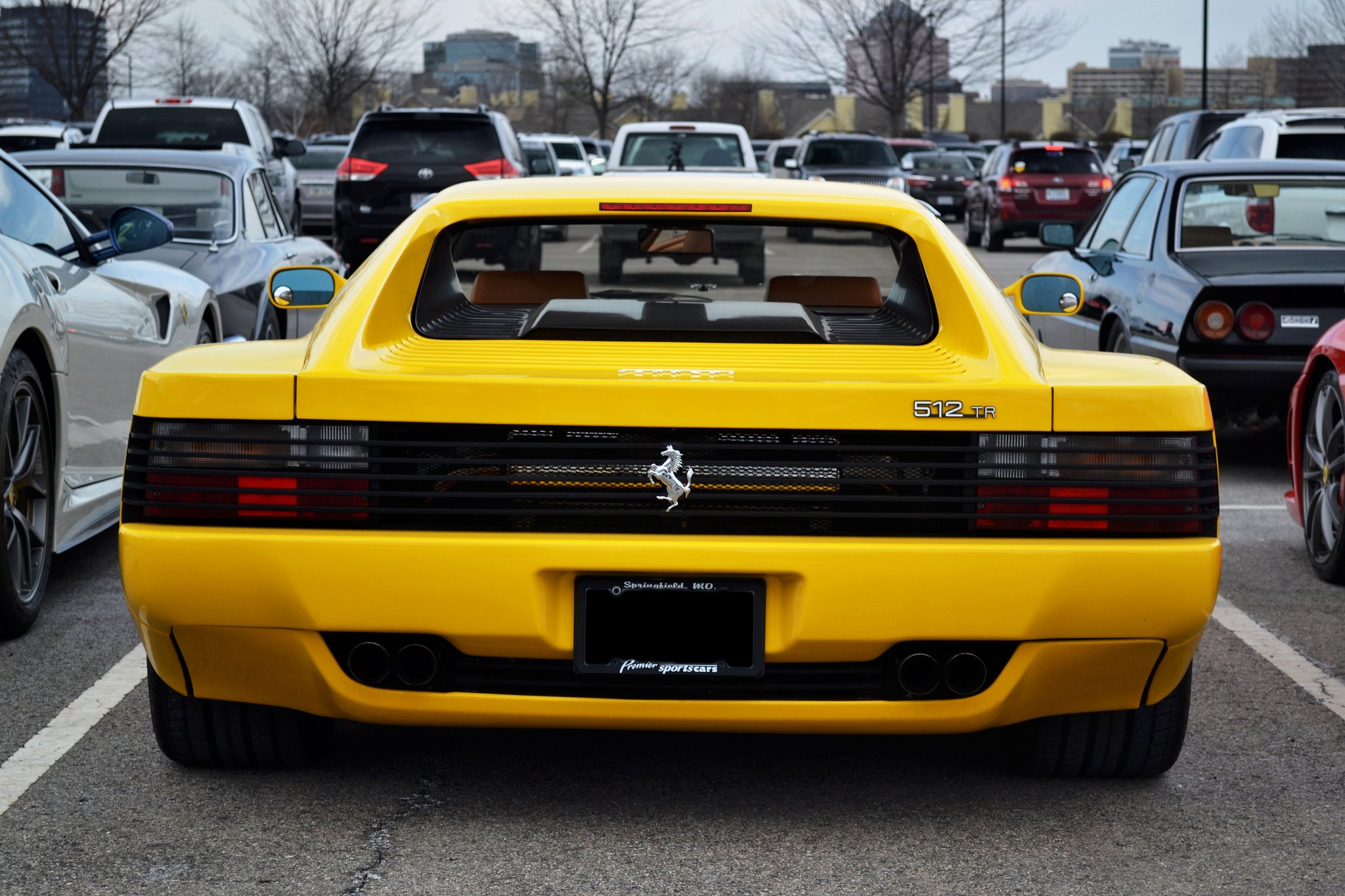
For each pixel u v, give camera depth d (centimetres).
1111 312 841
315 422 304
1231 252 784
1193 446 308
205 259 817
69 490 525
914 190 3238
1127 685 318
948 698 312
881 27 4916
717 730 312
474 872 304
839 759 372
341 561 300
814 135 2569
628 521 303
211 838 320
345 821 329
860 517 303
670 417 300
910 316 369
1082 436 306
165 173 861
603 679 307
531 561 299
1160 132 1772
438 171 1564
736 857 312
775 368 316
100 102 4434
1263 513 704
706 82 7031
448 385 301
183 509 305
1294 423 600
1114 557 303
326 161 2741
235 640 309
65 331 514
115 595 537
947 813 337
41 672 441
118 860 308
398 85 5775
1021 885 300
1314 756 379
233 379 305
